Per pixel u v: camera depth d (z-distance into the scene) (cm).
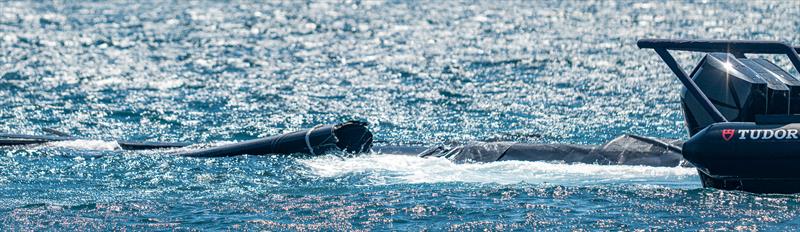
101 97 9050
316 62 13025
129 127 7406
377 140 6303
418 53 14450
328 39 17700
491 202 4584
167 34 18850
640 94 9075
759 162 4456
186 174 5309
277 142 5769
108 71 11788
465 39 17388
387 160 5650
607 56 13312
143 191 4953
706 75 4706
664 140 5588
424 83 10244
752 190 4612
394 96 9144
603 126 7288
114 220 4378
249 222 4316
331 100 8850
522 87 9800
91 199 4778
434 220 4319
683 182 4991
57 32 19288
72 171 5400
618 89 9519
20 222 4362
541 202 4569
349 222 4303
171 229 4228
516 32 19100
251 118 7812
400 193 4797
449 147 5816
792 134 4428
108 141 6184
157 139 6956
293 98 9019
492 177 5206
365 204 4591
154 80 10662
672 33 19350
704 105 4606
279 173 5328
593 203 4531
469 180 5141
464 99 8850
